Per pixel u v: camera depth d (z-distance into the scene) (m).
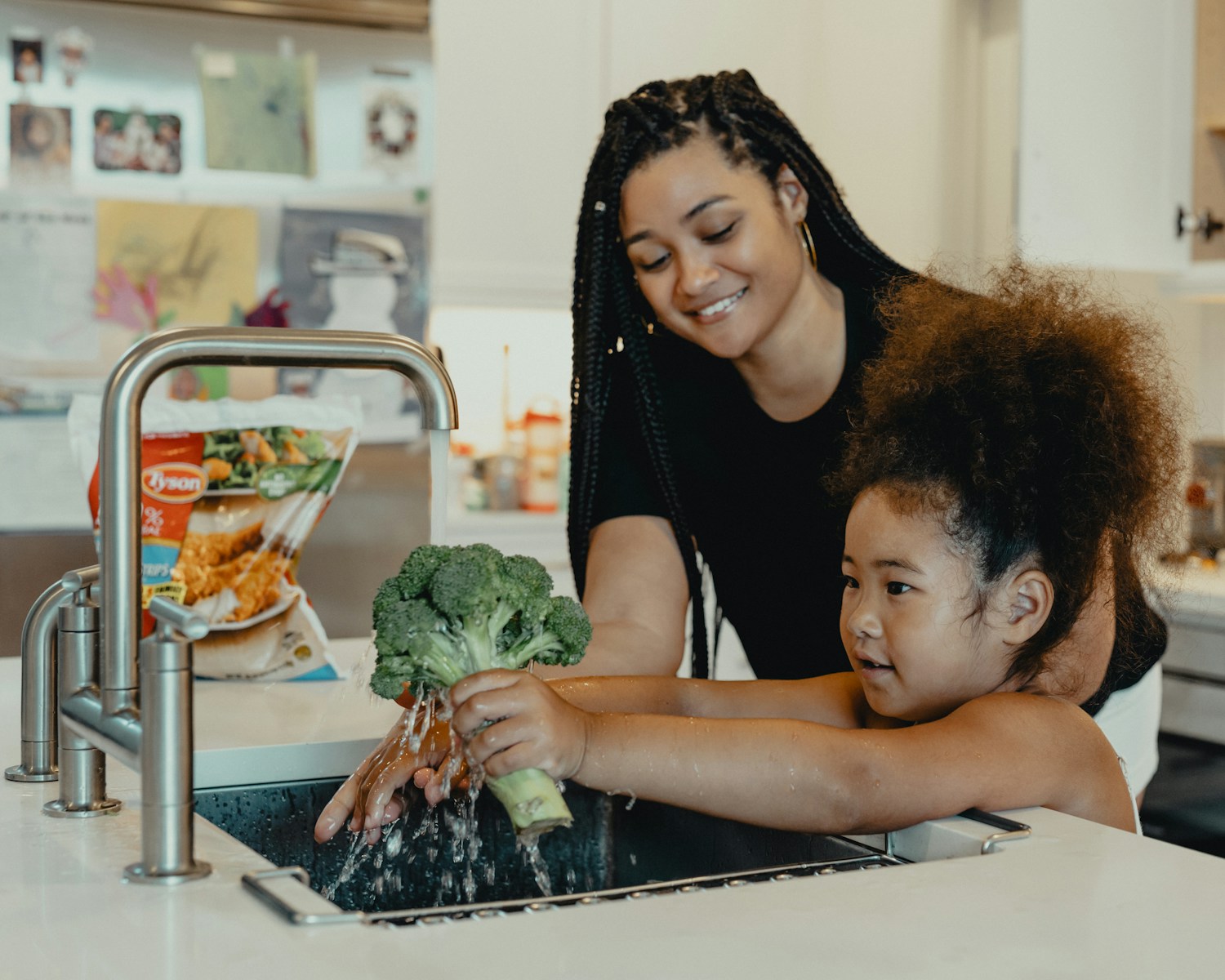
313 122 2.44
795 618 1.42
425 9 2.51
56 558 2.26
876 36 3.04
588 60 2.99
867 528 0.99
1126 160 2.45
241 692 1.29
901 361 1.07
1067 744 0.90
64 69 2.27
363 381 2.44
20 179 2.25
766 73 3.17
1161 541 1.09
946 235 2.91
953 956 0.60
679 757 0.84
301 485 1.35
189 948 0.61
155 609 0.72
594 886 1.10
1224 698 2.10
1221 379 2.80
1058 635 0.97
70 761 0.85
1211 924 0.64
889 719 1.09
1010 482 0.95
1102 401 0.99
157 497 1.29
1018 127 2.33
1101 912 0.66
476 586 0.79
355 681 1.24
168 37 2.33
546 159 2.98
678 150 1.22
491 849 1.07
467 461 3.27
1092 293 1.26
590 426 1.39
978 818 0.84
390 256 2.52
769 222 1.23
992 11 2.93
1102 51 2.40
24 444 2.27
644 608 1.36
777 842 0.95
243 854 0.77
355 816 0.96
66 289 2.29
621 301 1.37
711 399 1.39
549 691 0.81
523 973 0.58
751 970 0.58
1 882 0.71
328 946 0.61
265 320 2.43
